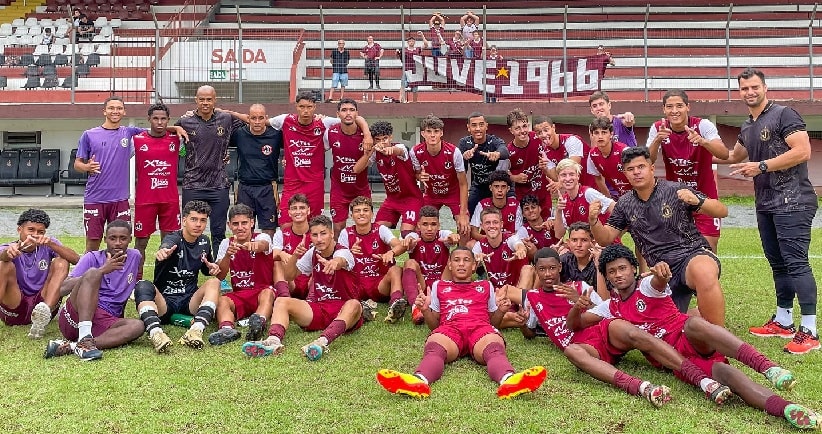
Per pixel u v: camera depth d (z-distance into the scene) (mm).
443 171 6891
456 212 7098
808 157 4707
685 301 4668
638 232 4715
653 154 5805
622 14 23141
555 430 3430
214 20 22578
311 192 7145
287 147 7129
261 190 7266
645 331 4156
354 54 20406
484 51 15438
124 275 5184
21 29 21156
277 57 17750
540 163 6762
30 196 16609
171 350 4801
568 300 4801
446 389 4023
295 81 17547
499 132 17016
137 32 20297
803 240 4871
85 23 20406
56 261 5484
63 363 4500
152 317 4926
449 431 3416
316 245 5395
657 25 22406
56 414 3621
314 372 4328
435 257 6059
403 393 3916
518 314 5098
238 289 5648
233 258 5586
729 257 8742
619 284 4270
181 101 17516
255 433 3400
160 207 6895
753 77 4961
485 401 3822
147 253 8938
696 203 4465
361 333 5285
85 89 17953
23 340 5074
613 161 6254
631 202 4746
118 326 4887
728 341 3771
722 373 3760
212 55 17469
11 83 18328
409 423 3518
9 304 5375
